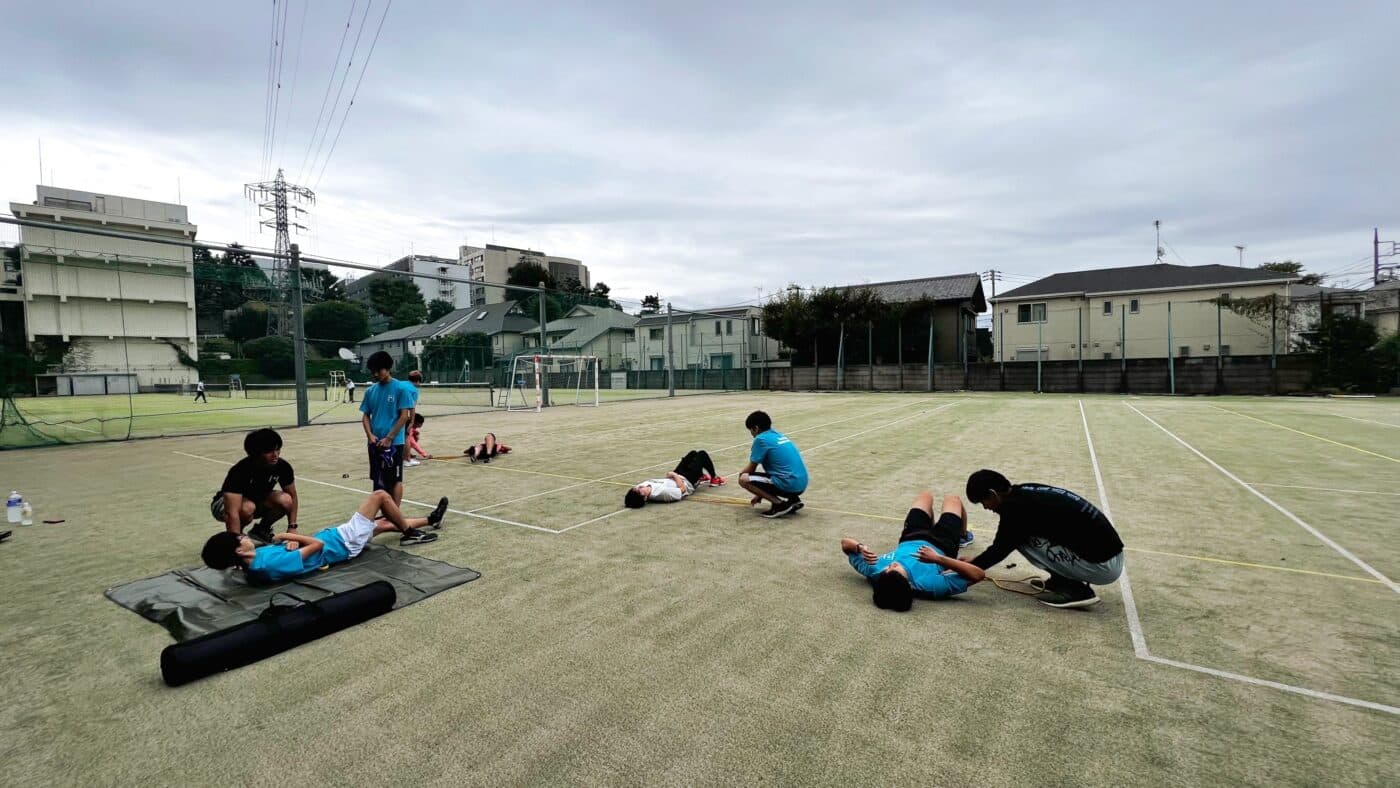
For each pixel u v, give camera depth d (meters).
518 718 2.53
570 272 106.56
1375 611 3.55
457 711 2.59
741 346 41.50
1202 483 7.30
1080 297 33.34
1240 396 25.00
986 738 2.35
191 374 16.92
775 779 2.12
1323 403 20.34
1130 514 5.86
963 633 3.29
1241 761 2.20
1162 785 2.07
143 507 6.57
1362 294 27.38
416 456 9.62
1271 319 27.25
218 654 2.90
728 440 11.96
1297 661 2.97
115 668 3.02
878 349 35.72
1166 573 4.23
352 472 8.62
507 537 5.19
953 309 36.38
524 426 15.13
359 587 3.79
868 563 3.93
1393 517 5.68
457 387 32.47
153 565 4.60
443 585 4.04
